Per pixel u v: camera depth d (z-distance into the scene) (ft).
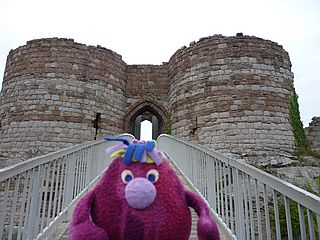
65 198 17.44
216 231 8.34
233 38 62.85
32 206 12.71
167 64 82.17
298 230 30.86
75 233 7.97
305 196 8.02
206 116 60.75
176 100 69.36
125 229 7.91
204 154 22.18
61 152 16.60
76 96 66.90
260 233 11.32
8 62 73.97
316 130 63.67
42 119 63.98
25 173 12.11
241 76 59.82
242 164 13.50
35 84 66.49
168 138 48.49
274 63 61.52
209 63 63.46
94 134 67.10
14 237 37.45
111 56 75.72
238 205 13.78
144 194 7.97
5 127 66.44
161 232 7.98
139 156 8.79
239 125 57.06
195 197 9.38
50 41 69.51
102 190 8.82
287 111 59.11
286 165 52.44
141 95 79.61
